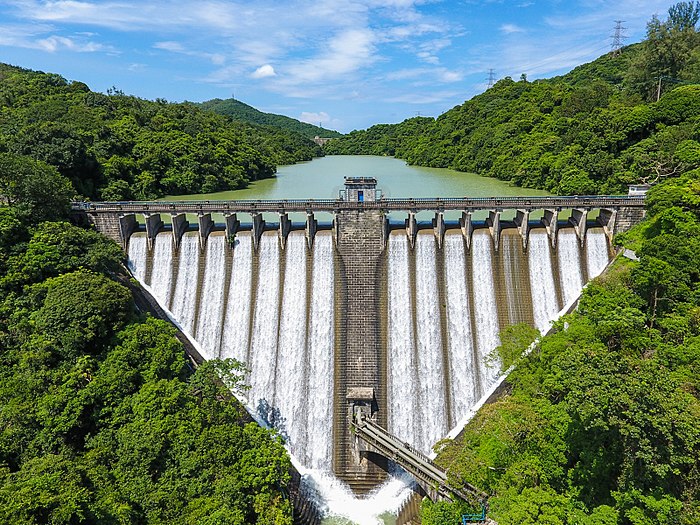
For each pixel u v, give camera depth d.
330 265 64.38
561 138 121.50
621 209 63.50
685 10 154.25
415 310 62.50
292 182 146.00
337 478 54.88
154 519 37.34
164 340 51.41
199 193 118.00
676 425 28.92
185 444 42.16
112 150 104.06
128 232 67.62
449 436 55.97
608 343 46.66
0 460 41.03
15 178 58.78
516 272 63.84
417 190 115.25
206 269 65.69
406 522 49.03
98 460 40.69
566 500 31.73
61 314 48.94
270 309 63.47
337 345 61.22
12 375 47.06
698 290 48.72
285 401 59.38
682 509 29.73
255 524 39.75
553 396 39.97
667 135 89.56
